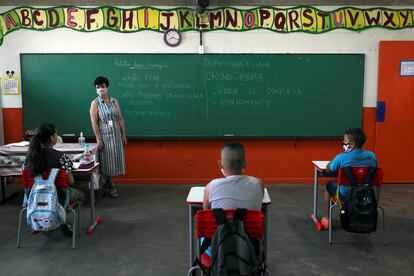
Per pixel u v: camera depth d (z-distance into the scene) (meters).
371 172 3.19
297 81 5.36
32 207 3.12
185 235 3.66
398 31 5.30
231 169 2.23
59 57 5.27
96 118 4.67
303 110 5.41
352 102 5.41
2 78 5.35
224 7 5.24
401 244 3.44
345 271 2.93
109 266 3.02
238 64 5.32
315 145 5.50
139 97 5.36
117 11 5.23
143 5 5.23
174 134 5.44
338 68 5.34
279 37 5.30
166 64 5.31
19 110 5.42
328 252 3.27
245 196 2.15
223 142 5.49
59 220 3.18
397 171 5.52
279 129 5.44
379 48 5.30
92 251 3.30
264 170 5.53
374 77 5.40
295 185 5.48
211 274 1.95
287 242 3.48
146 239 3.56
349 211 3.10
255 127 5.43
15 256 3.20
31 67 5.28
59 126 5.37
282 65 5.33
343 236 3.61
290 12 5.26
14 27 5.26
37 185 3.16
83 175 3.98
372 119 5.47
